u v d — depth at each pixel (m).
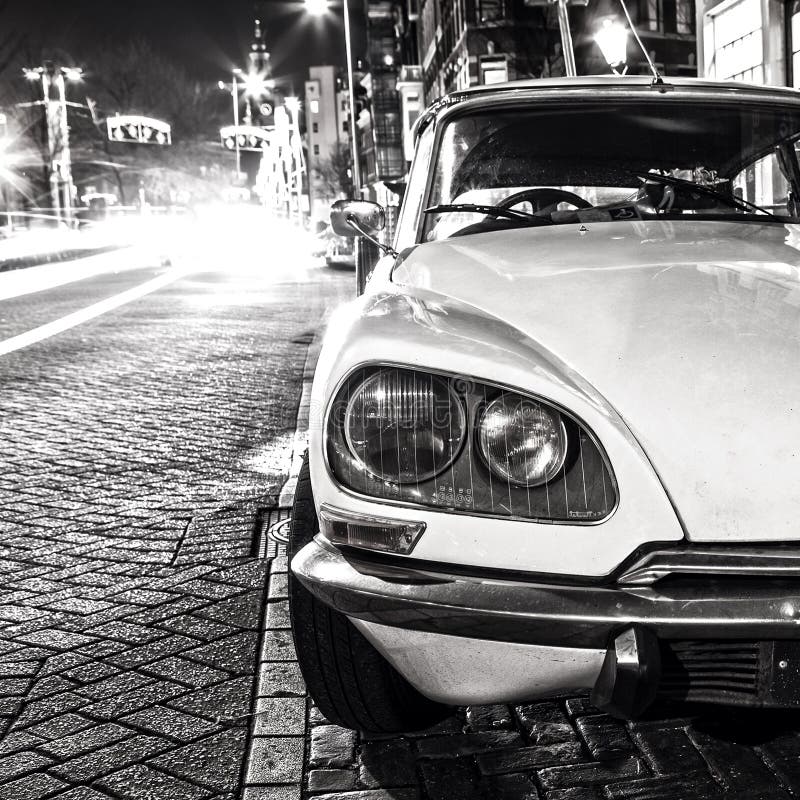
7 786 2.37
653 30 25.86
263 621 3.30
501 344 1.94
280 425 6.34
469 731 2.54
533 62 31.53
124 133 61.19
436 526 1.86
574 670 1.85
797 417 1.80
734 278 2.20
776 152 3.32
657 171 3.29
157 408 6.95
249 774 2.37
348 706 2.30
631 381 1.88
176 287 19.06
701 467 1.78
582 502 1.81
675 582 1.77
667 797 2.21
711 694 1.85
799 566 1.74
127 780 2.38
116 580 3.71
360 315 2.19
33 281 21.75
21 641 3.19
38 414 6.80
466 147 3.24
